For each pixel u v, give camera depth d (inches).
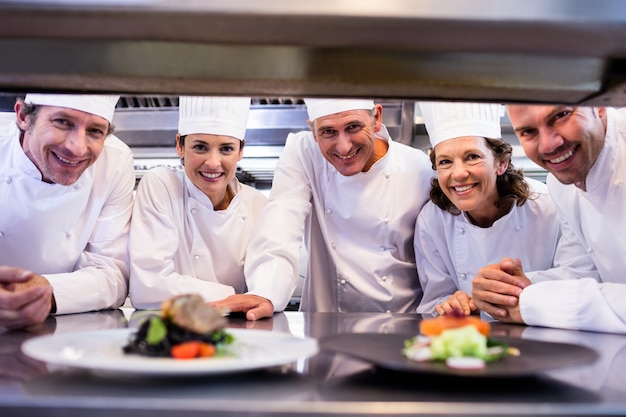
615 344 42.1
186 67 35.2
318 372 30.8
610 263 57.6
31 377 28.5
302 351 29.8
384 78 36.6
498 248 71.7
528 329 50.3
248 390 26.5
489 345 31.6
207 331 30.3
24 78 37.2
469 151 65.3
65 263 68.4
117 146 74.3
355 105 69.2
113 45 32.5
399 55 33.4
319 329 50.0
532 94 39.2
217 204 80.2
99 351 31.0
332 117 69.5
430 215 75.9
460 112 65.4
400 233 78.4
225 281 81.0
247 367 26.2
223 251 79.0
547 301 51.4
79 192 66.4
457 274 74.9
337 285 80.0
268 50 32.9
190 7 28.8
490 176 66.6
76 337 33.9
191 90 39.0
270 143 106.7
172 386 26.9
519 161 107.7
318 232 83.2
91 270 66.1
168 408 23.4
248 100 76.2
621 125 56.3
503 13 29.1
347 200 77.7
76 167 63.6
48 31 31.0
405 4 29.0
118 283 69.3
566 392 26.7
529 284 56.1
